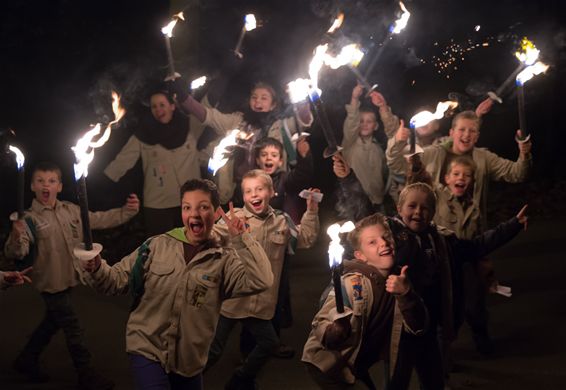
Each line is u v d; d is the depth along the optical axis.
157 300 4.37
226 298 4.51
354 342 4.50
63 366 6.76
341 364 4.52
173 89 7.87
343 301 4.43
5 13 15.42
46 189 6.25
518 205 13.17
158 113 8.27
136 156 8.39
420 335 4.63
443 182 6.57
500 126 16.44
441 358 4.94
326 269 9.80
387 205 12.83
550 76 15.44
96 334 7.58
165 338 4.36
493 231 5.36
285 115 7.94
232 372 6.58
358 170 9.23
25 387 6.27
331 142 5.17
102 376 6.21
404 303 4.41
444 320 5.07
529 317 7.70
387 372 4.75
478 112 6.72
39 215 6.21
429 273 5.03
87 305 8.52
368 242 4.61
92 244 4.16
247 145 7.56
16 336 7.57
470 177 6.40
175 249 4.43
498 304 8.14
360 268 4.60
